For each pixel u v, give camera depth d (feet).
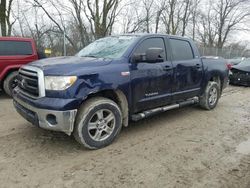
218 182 11.22
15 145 14.55
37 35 63.52
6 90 26.99
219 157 13.57
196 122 19.48
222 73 23.71
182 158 13.34
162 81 17.25
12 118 19.48
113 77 14.33
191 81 19.97
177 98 18.94
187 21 124.67
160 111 17.70
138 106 16.08
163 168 12.29
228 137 16.52
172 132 17.15
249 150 14.58
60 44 57.47
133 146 14.70
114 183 11.04
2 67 26.45
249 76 38.65
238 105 25.90
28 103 13.62
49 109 12.69
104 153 13.76
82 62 14.08
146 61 15.90
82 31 65.26
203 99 22.47
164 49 17.90
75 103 12.87
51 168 12.17
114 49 16.34
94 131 14.25
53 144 14.78
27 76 14.29
